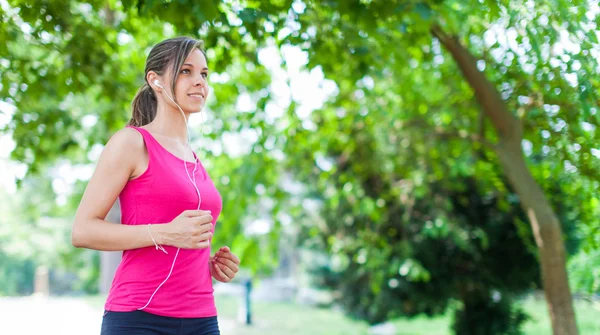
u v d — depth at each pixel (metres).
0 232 21.00
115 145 2.18
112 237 2.08
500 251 6.91
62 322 11.01
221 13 3.65
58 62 4.80
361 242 7.59
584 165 3.62
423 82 6.29
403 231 7.32
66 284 25.30
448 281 7.18
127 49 5.61
